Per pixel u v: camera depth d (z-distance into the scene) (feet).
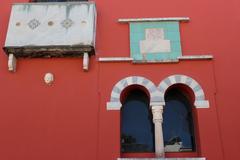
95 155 37.09
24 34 41.19
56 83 40.40
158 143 37.55
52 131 38.29
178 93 41.47
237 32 42.39
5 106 39.58
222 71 40.37
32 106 39.47
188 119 40.45
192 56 40.81
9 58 40.68
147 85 39.81
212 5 44.04
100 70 40.75
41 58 41.60
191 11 43.83
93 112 38.88
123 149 39.01
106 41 42.34
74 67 41.06
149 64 40.88
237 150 36.78
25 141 37.96
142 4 44.50
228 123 37.93
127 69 40.73
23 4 43.01
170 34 42.45
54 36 40.98
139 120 40.42
